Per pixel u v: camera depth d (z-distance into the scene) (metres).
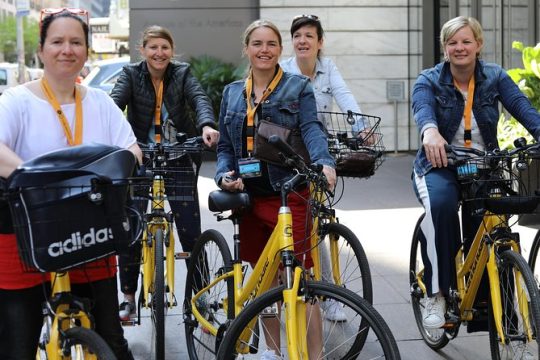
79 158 2.94
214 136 4.73
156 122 5.24
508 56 10.51
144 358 4.80
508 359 4.02
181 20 13.70
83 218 2.89
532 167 5.75
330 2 13.79
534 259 4.37
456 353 4.83
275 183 4.04
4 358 3.34
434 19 13.32
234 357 3.42
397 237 7.77
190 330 4.66
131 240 3.03
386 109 14.11
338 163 4.95
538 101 7.94
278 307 3.53
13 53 53.88
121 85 5.16
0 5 54.84
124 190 2.98
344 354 3.74
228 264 4.16
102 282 3.44
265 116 4.15
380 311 5.64
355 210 9.09
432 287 4.36
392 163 12.91
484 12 11.34
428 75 4.51
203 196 10.00
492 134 4.46
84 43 3.33
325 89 5.57
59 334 3.12
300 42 5.44
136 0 13.62
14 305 3.28
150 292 4.65
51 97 3.34
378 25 13.91
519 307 3.81
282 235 3.36
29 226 2.84
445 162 4.12
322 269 4.84
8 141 3.22
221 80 13.55
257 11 13.73
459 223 4.35
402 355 4.81
